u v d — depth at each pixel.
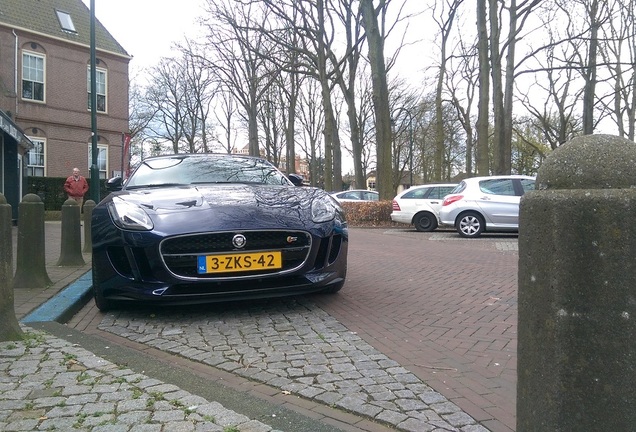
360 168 24.09
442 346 3.69
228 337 3.88
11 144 15.79
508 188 12.96
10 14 23.75
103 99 27.38
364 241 12.05
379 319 4.42
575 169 1.58
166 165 5.93
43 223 5.59
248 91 30.95
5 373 2.94
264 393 2.86
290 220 4.38
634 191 1.48
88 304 5.08
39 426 2.31
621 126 28.88
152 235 4.07
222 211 4.31
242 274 4.18
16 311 4.43
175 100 45.41
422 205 15.55
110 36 28.16
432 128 41.38
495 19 18.03
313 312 4.64
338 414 2.59
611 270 1.48
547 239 1.58
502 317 4.52
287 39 23.61
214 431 2.25
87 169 26.52
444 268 7.43
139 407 2.49
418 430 2.38
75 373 2.94
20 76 23.83
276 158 44.22
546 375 1.58
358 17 21.16
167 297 4.07
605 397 1.50
